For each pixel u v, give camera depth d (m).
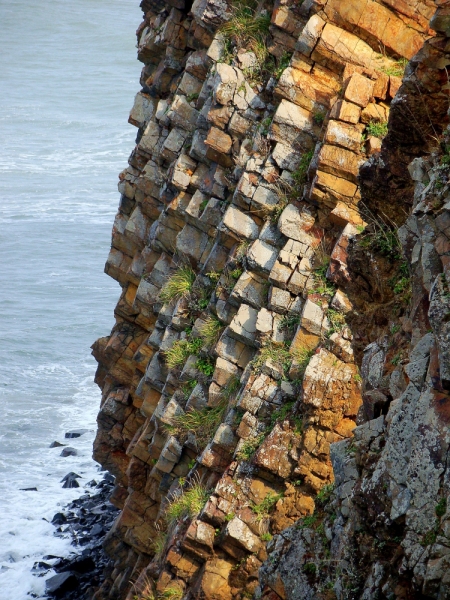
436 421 33.00
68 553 110.06
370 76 66.62
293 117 69.19
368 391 39.47
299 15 71.69
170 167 80.81
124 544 86.50
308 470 62.72
